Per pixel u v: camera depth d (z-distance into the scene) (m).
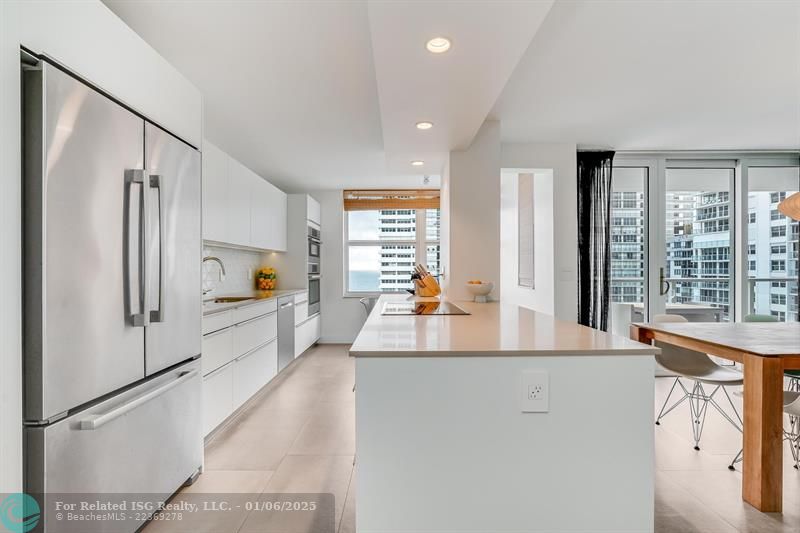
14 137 1.22
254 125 3.57
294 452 2.64
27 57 1.27
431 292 4.00
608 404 1.41
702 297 4.73
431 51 1.82
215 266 4.21
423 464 1.40
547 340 1.58
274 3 1.90
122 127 1.65
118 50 1.66
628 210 4.70
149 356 1.82
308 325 5.63
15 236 1.23
